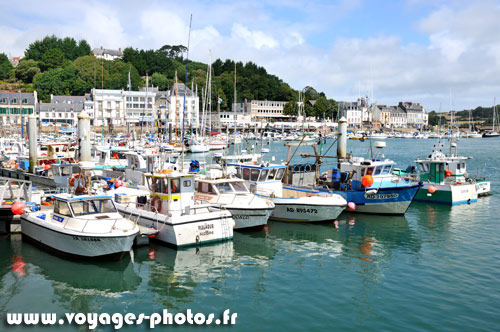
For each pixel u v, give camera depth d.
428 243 22.66
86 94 138.88
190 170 32.66
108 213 19.94
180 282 16.97
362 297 15.64
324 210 26.25
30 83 168.62
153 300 15.35
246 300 15.36
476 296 15.70
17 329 13.30
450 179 34.41
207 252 20.73
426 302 15.21
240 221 24.41
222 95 155.75
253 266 18.92
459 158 34.59
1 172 34.69
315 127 133.00
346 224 26.78
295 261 19.67
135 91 135.75
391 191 28.47
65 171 31.36
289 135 116.69
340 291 16.19
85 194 20.70
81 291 16.06
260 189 28.09
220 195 25.33
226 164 32.03
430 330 13.20
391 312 14.41
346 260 19.88
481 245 22.23
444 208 31.70
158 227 21.41
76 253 19.00
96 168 36.72
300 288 16.47
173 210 21.94
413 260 19.86
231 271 18.25
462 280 17.30
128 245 18.66
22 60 177.00
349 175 30.50
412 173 35.22
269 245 22.17
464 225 26.50
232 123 137.12
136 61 172.12
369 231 25.11
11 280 16.97
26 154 46.56
